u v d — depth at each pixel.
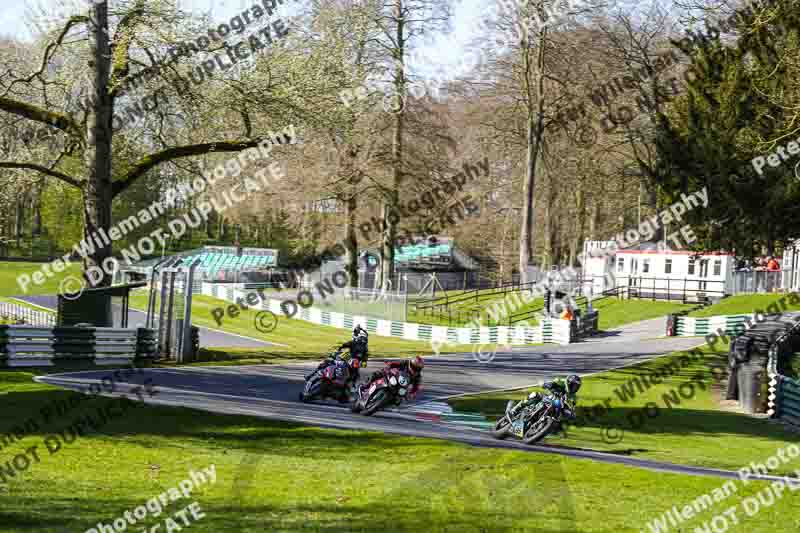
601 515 8.50
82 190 26.98
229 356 28.33
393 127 50.75
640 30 51.56
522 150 60.28
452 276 77.19
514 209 69.25
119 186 27.58
